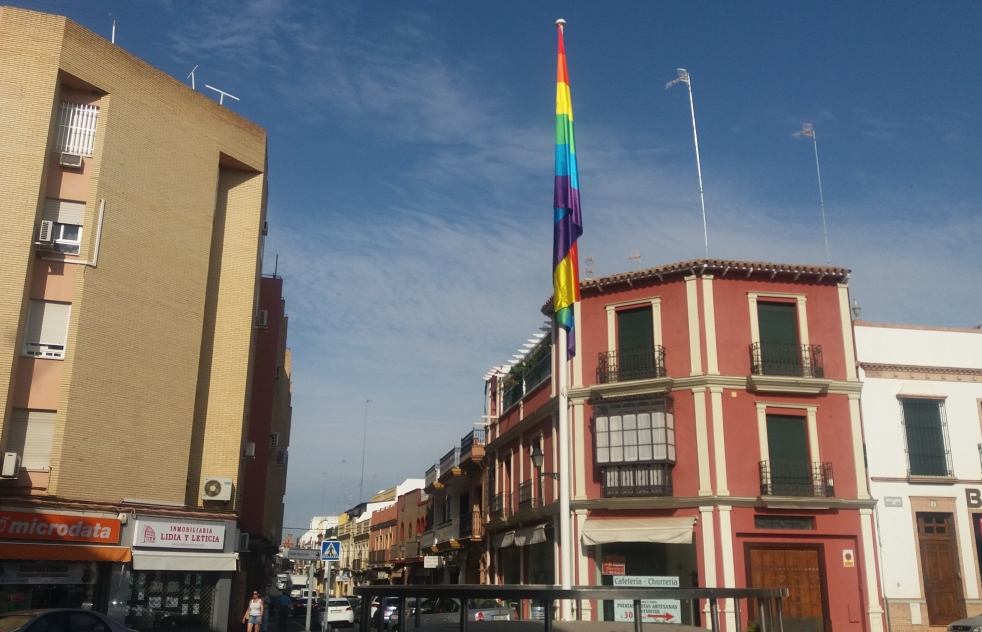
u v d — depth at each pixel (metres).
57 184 21.75
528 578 31.06
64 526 20.05
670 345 26.02
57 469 20.14
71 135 22.19
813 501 24.23
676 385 25.47
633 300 26.86
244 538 27.91
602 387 26.25
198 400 25.05
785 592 6.45
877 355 26.97
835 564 24.25
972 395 27.05
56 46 21.67
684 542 23.81
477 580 38.84
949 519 25.89
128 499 21.62
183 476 23.17
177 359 23.53
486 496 37.66
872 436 26.11
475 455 38.44
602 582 25.44
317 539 117.62
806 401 25.44
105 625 13.65
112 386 21.66
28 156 20.98
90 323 21.28
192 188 24.69
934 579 25.31
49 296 21.02
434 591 5.70
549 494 28.58
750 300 26.02
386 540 67.38
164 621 22.14
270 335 35.22
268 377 34.66
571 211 11.71
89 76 22.22
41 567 20.00
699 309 25.75
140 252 22.86
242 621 28.81
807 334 25.97
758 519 24.41
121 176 22.59
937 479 25.94
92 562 20.91
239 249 26.61
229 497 24.02
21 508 19.58
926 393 26.70
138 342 22.48
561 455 11.09
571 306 11.44
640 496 25.00
